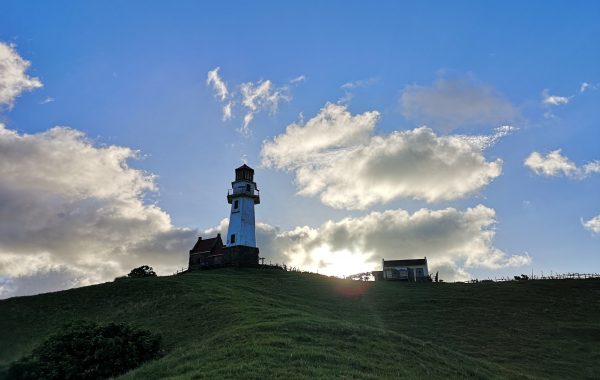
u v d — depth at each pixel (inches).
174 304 1985.7
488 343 1834.4
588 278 3265.3
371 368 994.1
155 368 1032.2
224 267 3612.2
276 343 1085.1
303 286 2945.4
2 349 1737.2
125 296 2365.9
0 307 2389.3
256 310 1669.5
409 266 3823.8
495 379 1179.9
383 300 2667.3
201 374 874.8
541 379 1360.7
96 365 1172.5
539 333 1984.5
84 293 2517.2
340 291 2908.5
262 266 3690.9
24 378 1134.4
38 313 2231.8
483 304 2529.5
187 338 1462.8
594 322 2158.0
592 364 1609.3
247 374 858.1
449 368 1158.3
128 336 1293.1
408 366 1077.8
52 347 1224.2
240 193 3887.8
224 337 1207.6
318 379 856.3
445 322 2154.3
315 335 1215.6
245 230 3806.6
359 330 1300.4
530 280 3336.6
